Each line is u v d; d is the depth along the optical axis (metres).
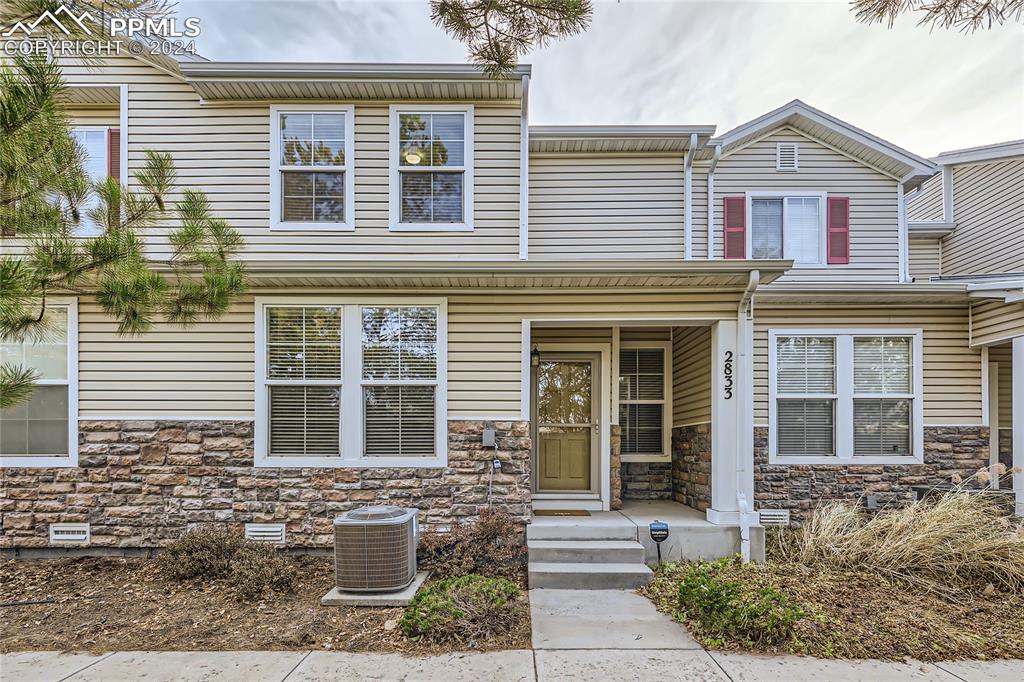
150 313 4.14
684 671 3.40
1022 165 8.78
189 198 4.69
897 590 4.69
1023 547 4.95
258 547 5.28
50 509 5.80
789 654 3.63
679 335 7.61
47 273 3.55
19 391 3.63
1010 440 8.29
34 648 3.74
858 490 7.00
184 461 5.83
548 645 3.78
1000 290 6.47
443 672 3.38
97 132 6.54
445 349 5.93
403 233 6.21
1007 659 3.58
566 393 7.32
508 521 5.58
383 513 4.79
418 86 6.08
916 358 7.12
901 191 8.02
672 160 7.77
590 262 5.47
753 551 5.65
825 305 7.18
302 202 6.23
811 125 7.97
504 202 6.26
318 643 3.80
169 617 4.26
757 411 7.14
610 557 5.38
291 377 5.92
